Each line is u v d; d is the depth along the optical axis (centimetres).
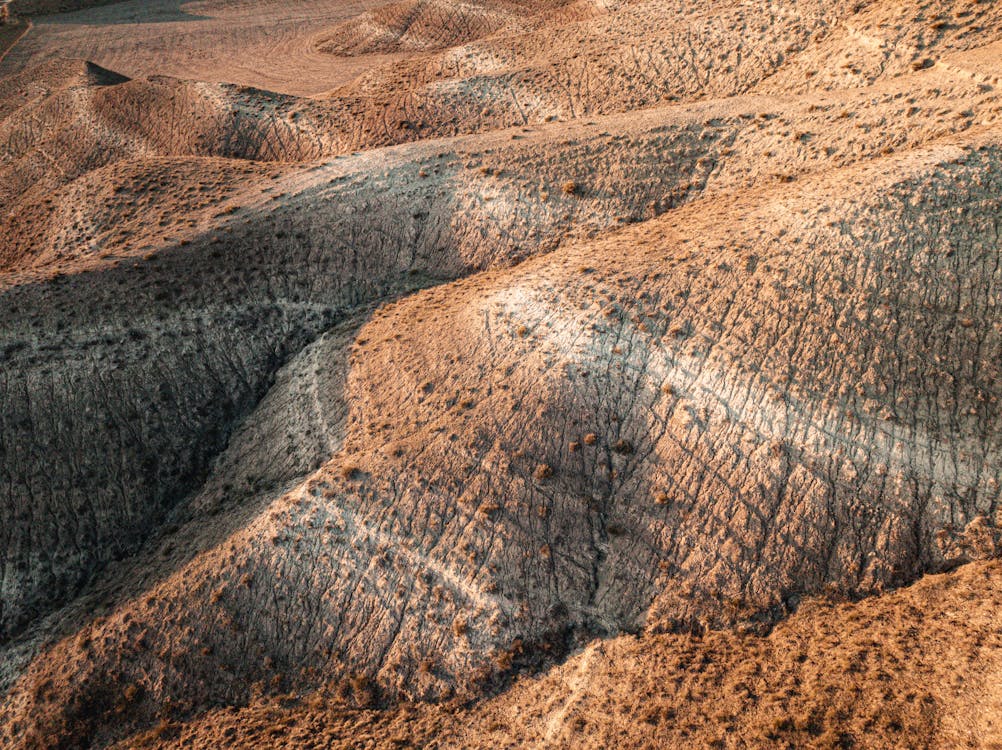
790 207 2520
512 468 2212
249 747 1902
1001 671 1611
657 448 2191
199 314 2925
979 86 2644
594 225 3005
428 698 1972
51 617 2336
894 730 1571
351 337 2855
